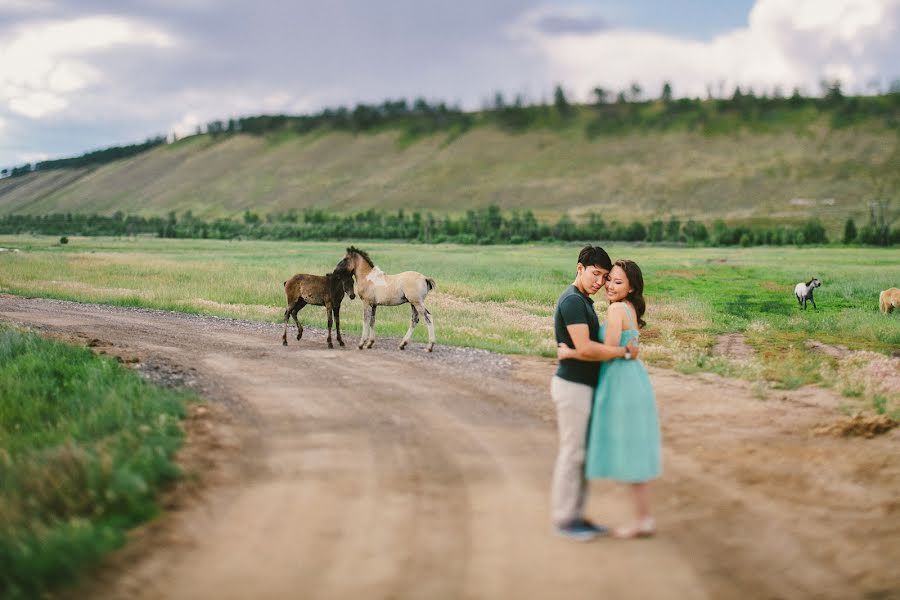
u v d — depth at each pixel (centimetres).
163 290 2561
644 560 439
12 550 417
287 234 16588
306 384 1022
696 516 523
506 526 493
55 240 13400
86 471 529
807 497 570
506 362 1244
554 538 473
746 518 519
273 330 1686
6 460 592
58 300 2336
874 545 469
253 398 920
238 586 395
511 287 2869
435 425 793
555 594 390
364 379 1068
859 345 1745
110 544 443
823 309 2578
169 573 411
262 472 612
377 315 2009
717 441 746
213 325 1755
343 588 394
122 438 651
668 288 3288
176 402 830
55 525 465
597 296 2744
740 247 12344
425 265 4688
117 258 4788
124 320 1798
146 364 1117
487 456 671
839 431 777
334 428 774
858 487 596
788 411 890
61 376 1020
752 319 2289
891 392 1008
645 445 470
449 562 431
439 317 1983
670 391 1012
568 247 11288
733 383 1079
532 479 602
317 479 594
